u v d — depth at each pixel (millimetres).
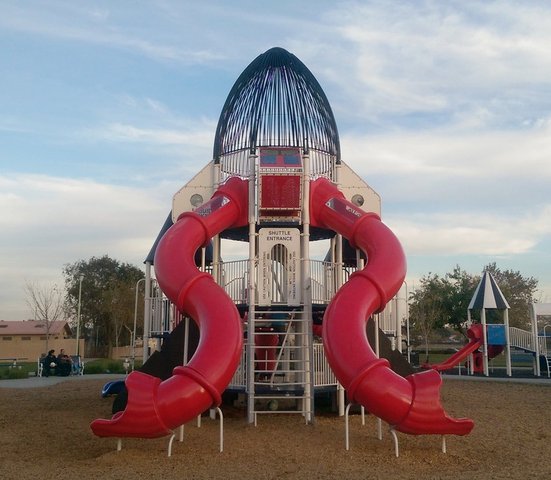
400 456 8508
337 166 13328
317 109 13188
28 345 55312
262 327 13148
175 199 13320
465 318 47625
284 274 12109
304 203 12016
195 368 8773
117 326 53375
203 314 9820
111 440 9820
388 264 10797
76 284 63344
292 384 11312
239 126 13023
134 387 8320
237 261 12422
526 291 60688
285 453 8664
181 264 10672
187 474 7441
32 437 10203
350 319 9602
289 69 13031
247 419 11328
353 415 12219
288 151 12039
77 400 16016
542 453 8922
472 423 8328
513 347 29047
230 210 12156
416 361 34500
